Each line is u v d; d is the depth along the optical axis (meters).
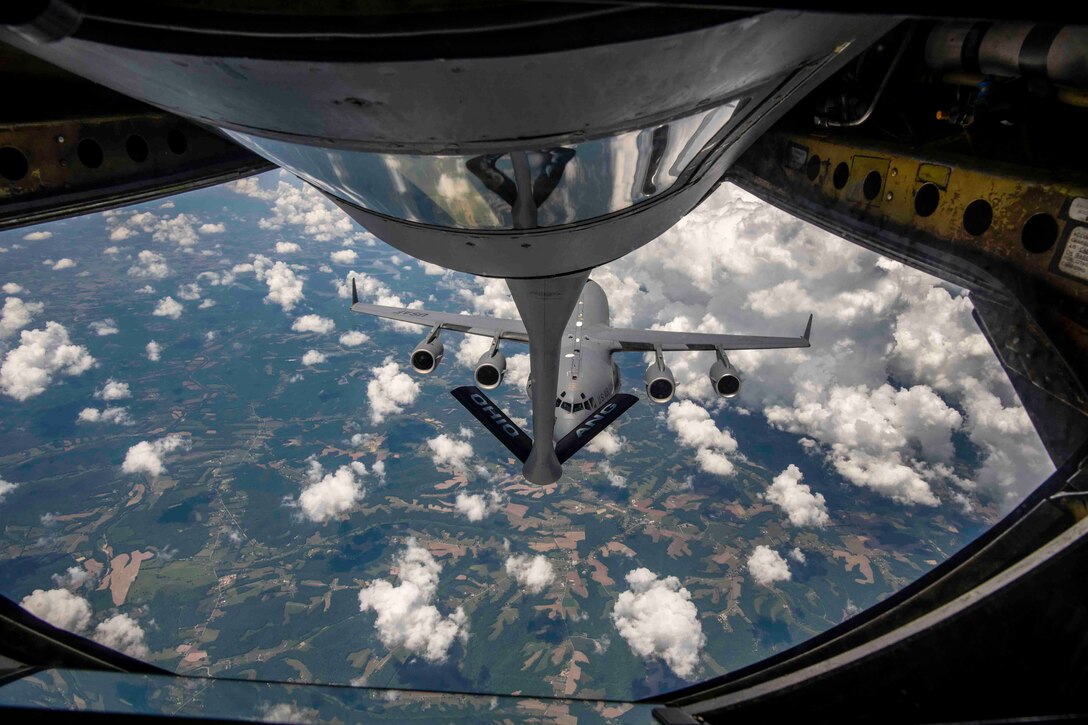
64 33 1.72
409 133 3.11
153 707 2.70
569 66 2.50
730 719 3.38
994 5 1.33
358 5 2.20
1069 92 5.98
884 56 7.45
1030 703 2.92
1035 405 5.45
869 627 4.25
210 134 8.16
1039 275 5.21
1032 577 3.19
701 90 3.13
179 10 2.27
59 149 6.84
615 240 4.99
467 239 4.69
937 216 6.20
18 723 2.38
